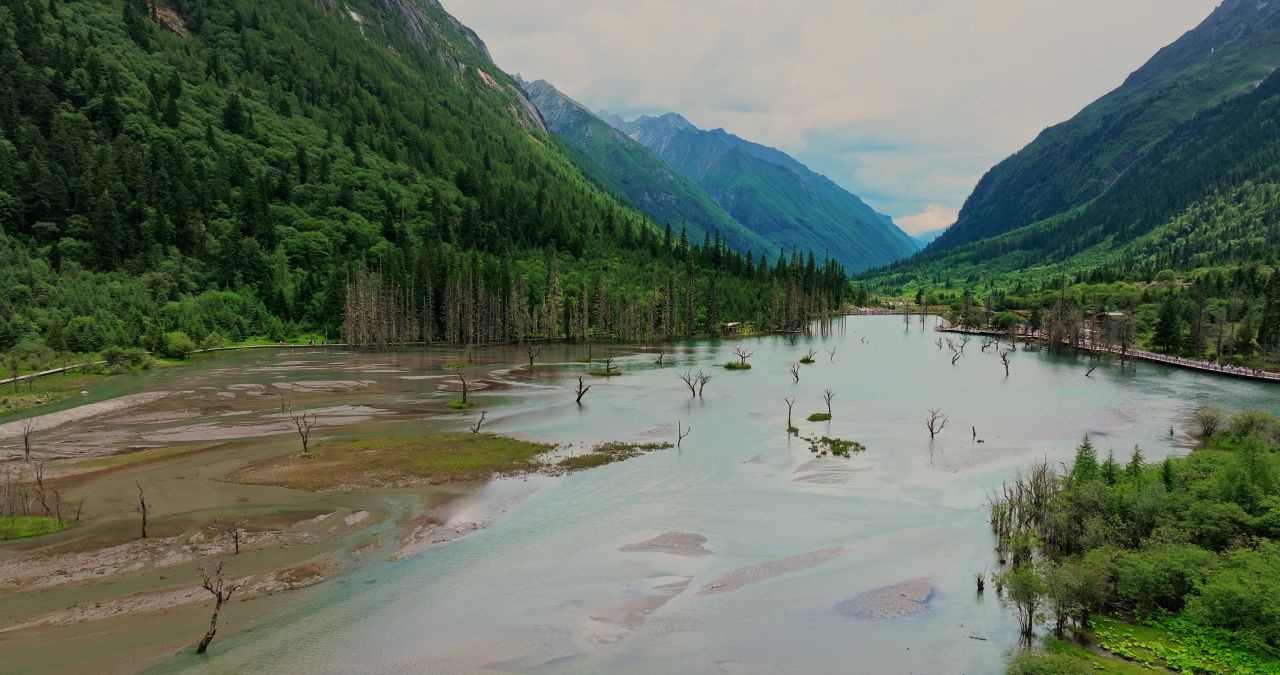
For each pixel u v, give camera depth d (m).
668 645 33.19
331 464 61.34
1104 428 80.88
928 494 56.31
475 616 35.56
